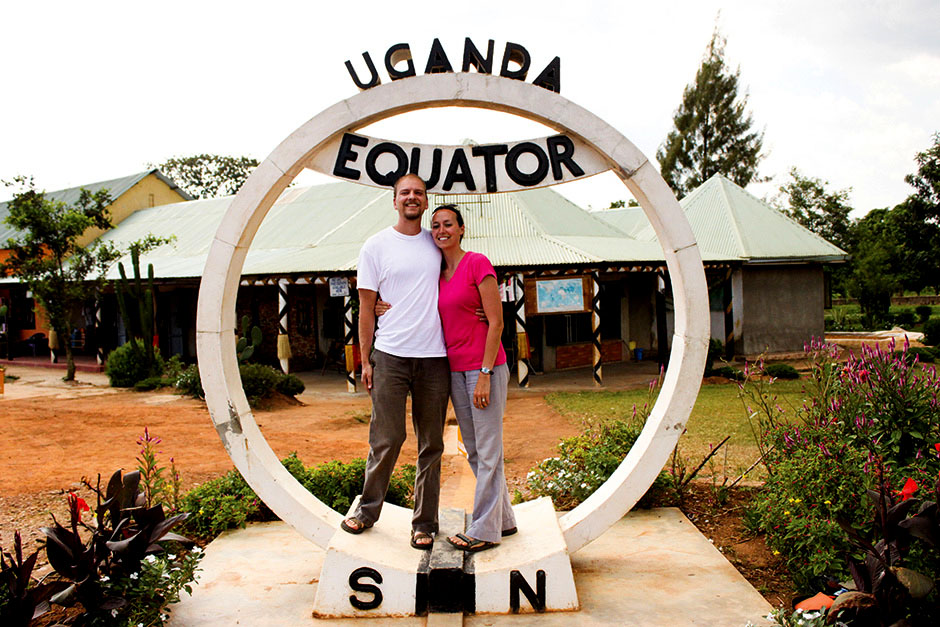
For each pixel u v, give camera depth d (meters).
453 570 3.44
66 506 5.91
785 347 18.84
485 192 3.88
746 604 3.47
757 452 7.33
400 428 3.62
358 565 3.46
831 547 3.50
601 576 3.85
